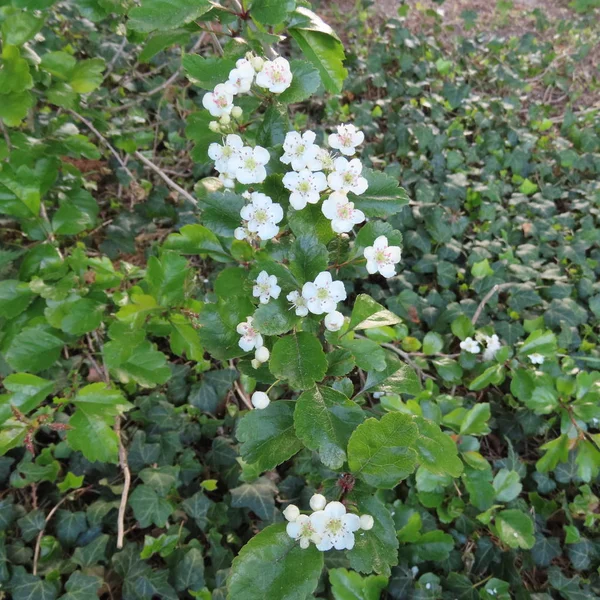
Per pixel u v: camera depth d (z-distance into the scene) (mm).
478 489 415
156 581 372
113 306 360
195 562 381
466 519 440
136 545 394
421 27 1051
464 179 749
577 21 1162
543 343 490
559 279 651
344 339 244
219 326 268
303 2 276
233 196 261
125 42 644
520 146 821
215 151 260
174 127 701
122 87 689
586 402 448
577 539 440
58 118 406
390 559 208
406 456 204
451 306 601
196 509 416
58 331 313
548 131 909
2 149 338
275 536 203
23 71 295
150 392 485
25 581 356
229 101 255
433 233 671
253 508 413
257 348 260
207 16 260
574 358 575
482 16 1146
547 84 1010
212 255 284
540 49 1044
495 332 594
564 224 735
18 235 506
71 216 323
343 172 237
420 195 707
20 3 285
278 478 445
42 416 278
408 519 424
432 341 526
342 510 203
